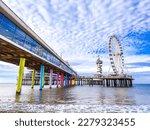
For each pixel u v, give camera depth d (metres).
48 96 18.86
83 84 107.12
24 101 13.52
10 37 16.92
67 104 12.18
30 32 20.59
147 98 18.66
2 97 16.88
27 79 90.12
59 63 40.62
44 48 27.95
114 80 76.56
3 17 15.58
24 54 22.42
